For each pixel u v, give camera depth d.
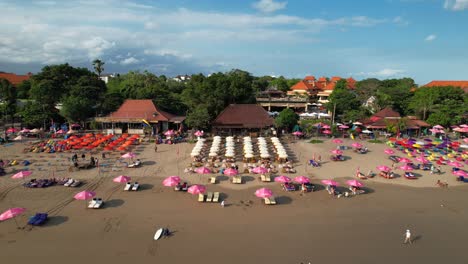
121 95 82.88
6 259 21.81
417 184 39.25
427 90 86.25
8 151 50.97
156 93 81.31
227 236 25.66
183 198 33.22
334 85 136.62
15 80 133.88
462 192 36.75
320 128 73.94
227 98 76.56
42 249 23.14
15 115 73.81
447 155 51.97
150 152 52.06
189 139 62.53
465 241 25.80
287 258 22.81
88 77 78.38
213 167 43.62
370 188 37.56
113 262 21.84
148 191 34.91
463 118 78.81
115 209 30.11
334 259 22.83
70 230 25.95
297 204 32.47
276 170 43.28
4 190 33.91
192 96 75.25
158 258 22.44
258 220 28.66
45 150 50.81
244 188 36.53
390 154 53.62
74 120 67.69
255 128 68.50
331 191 35.38
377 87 103.88
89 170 41.69
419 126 71.75
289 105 110.50
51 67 77.75
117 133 68.75
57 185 35.75
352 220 29.14
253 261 22.34
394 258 23.16
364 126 75.38
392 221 29.11
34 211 29.16
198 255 22.89
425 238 26.12
